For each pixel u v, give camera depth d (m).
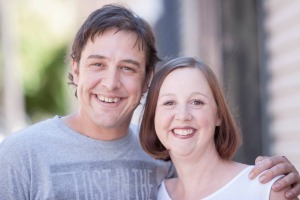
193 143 2.40
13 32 9.07
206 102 2.41
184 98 2.39
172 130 2.44
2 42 8.87
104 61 2.48
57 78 14.61
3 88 8.84
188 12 6.41
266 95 4.78
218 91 2.45
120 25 2.48
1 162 2.42
